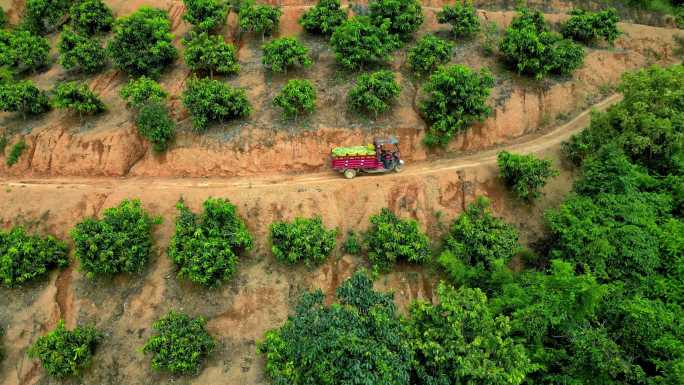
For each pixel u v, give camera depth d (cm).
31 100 3728
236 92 3562
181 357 2464
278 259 2989
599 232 2733
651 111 3269
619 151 3108
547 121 4053
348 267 3047
